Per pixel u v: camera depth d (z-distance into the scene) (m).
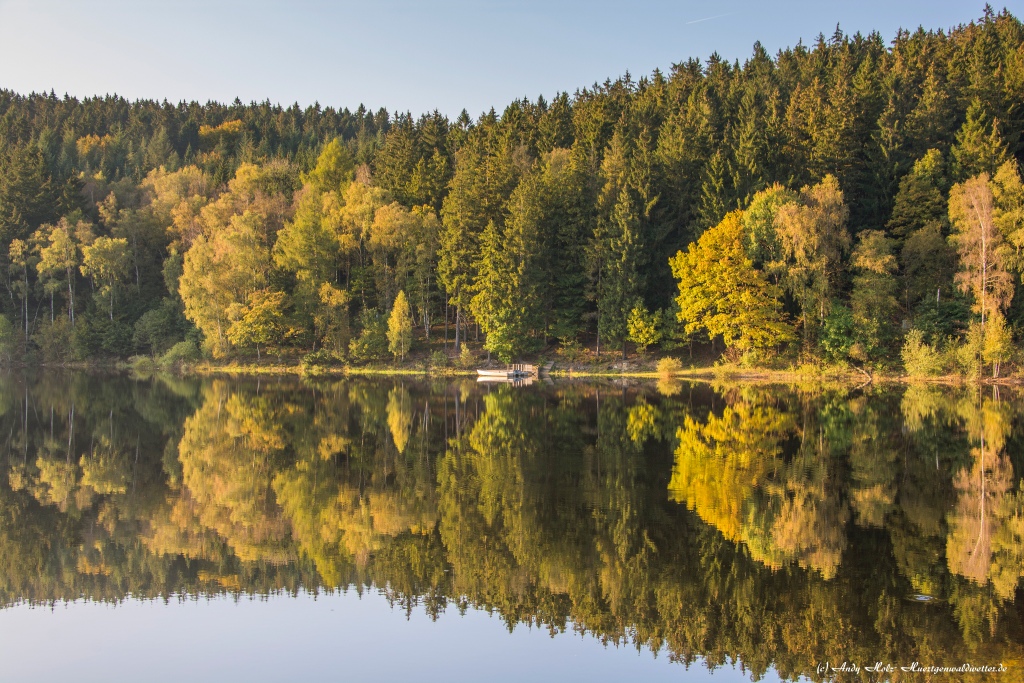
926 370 61.16
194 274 88.75
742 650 14.90
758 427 39.22
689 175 83.25
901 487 25.77
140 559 20.28
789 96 99.00
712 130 88.88
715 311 71.75
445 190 99.94
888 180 74.69
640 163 83.06
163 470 30.55
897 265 65.31
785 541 20.25
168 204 110.44
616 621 16.23
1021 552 19.14
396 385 69.62
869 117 84.19
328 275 91.19
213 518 23.73
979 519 21.91
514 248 78.38
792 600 16.62
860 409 46.16
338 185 112.31
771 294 68.31
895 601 16.50
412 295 89.38
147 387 68.19
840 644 14.84
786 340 69.12
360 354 85.12
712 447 33.62
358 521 23.09
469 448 34.47
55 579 18.95
